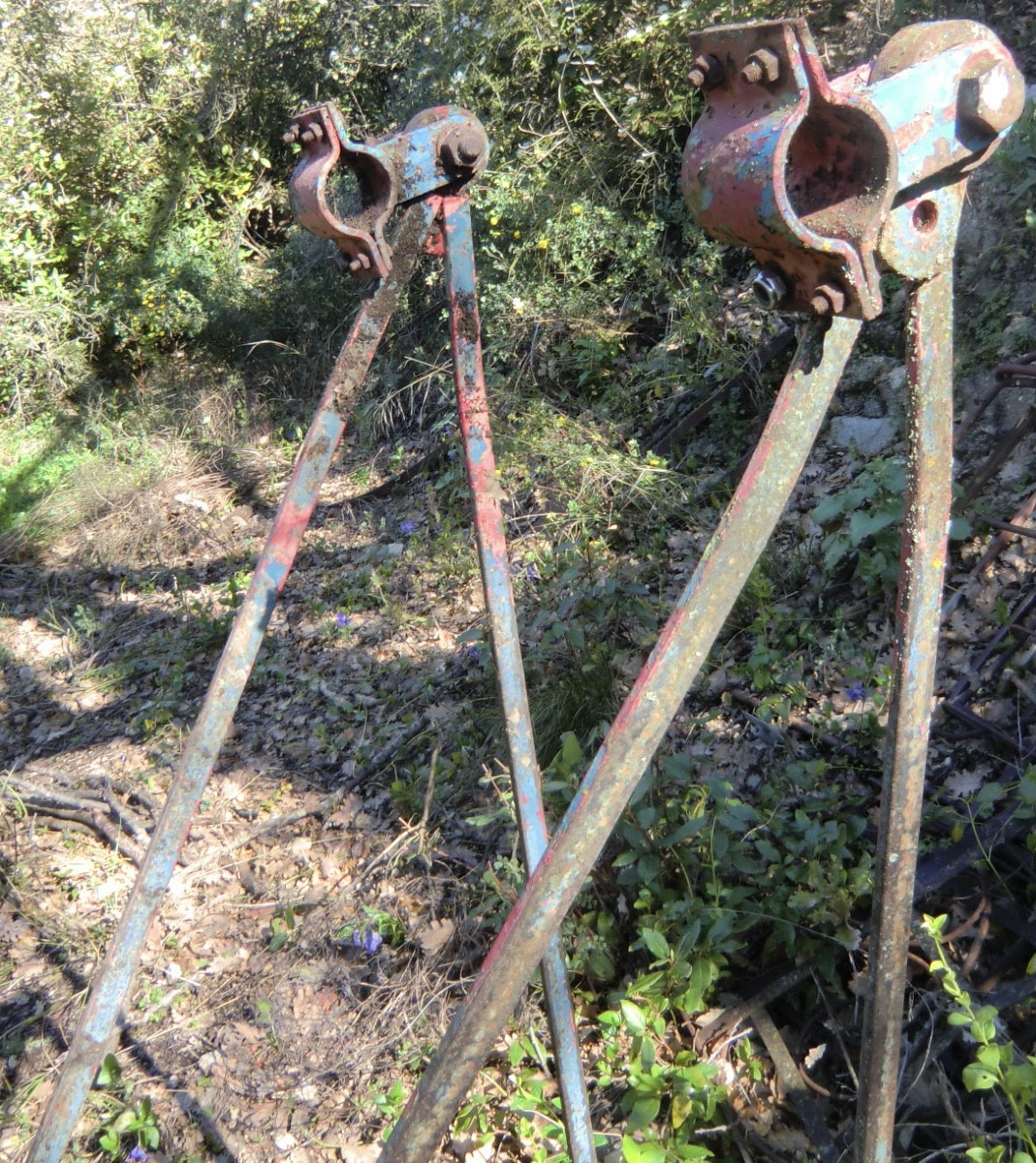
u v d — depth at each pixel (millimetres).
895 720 1207
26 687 5652
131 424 8469
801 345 1075
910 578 1187
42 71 9570
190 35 9797
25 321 9000
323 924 3521
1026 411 3832
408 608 5352
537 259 6395
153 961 3578
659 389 5691
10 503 7945
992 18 5145
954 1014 1753
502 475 5812
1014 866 2684
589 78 6457
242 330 8883
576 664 4059
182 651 5570
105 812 4402
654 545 4840
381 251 1653
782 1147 2396
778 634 3936
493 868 3354
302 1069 3066
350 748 4449
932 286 1132
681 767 2861
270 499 7250
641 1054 2299
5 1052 3365
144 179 9898
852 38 5797
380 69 8906
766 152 967
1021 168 4547
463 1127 2633
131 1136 2986
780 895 2680
